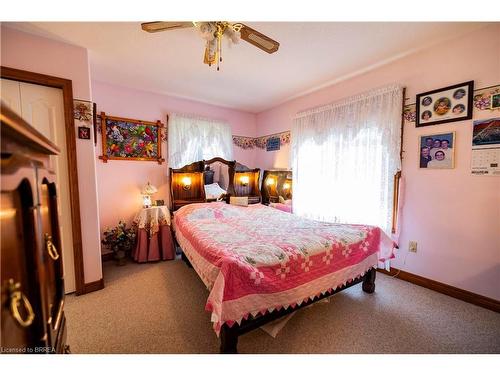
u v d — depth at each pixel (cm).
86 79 215
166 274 262
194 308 193
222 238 189
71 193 210
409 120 237
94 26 182
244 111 440
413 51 226
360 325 170
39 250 67
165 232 307
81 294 215
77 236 213
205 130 383
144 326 169
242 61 246
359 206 275
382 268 261
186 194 362
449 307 193
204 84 310
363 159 269
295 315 182
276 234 201
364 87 275
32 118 196
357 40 207
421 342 152
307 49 222
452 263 211
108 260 306
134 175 328
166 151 354
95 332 162
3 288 51
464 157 202
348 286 193
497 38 183
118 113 313
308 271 162
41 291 66
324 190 316
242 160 442
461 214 205
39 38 193
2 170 49
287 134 388
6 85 185
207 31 166
